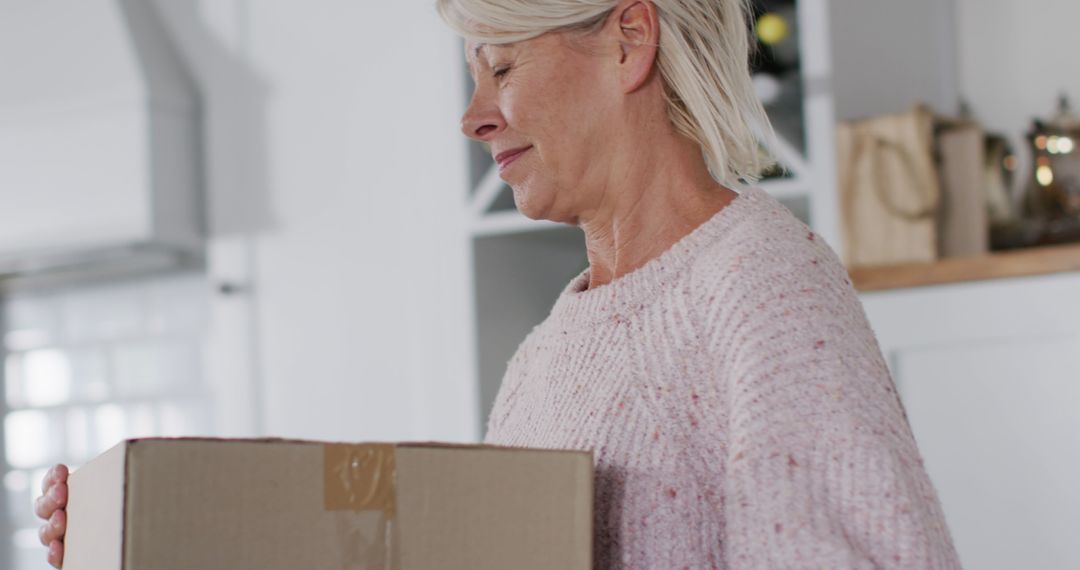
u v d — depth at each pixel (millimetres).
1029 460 2217
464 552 911
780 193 2420
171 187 3500
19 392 4168
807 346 919
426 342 3043
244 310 3441
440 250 2902
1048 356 2205
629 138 1104
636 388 1018
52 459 4109
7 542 4152
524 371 1190
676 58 1101
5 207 3650
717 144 1099
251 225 3465
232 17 3527
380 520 902
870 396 903
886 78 2795
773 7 2451
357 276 3266
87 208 3541
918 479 887
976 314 2262
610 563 988
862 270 2359
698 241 1043
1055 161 2494
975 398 2262
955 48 2951
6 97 3639
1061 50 2822
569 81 1105
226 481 878
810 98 2398
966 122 2506
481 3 1101
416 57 3188
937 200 2428
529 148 1124
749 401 916
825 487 876
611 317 1060
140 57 3494
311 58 3396
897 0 2852
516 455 922
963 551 2262
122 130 3498
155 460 862
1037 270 2211
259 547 880
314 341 3330
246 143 3496
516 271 2928
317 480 898
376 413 3209
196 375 3896
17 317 4188
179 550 863
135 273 3984
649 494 986
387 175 3229
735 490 899
